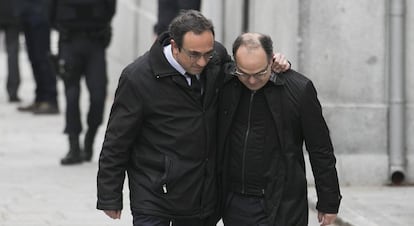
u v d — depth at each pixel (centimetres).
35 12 3478
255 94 1177
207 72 1192
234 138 1196
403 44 2166
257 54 1120
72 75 2480
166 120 1198
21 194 2142
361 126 2159
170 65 1188
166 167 1195
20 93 4303
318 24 2150
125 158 1223
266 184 1190
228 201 1218
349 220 1809
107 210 1212
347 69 2156
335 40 2152
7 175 2381
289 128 1180
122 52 4197
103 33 2458
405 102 2175
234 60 1158
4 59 5966
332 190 1195
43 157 2677
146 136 1215
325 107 2150
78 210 1975
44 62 3556
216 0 2894
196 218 1220
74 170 2453
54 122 3419
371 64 2159
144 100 1198
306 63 2159
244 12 2733
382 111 2161
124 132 1204
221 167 1217
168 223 1227
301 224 1199
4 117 3525
